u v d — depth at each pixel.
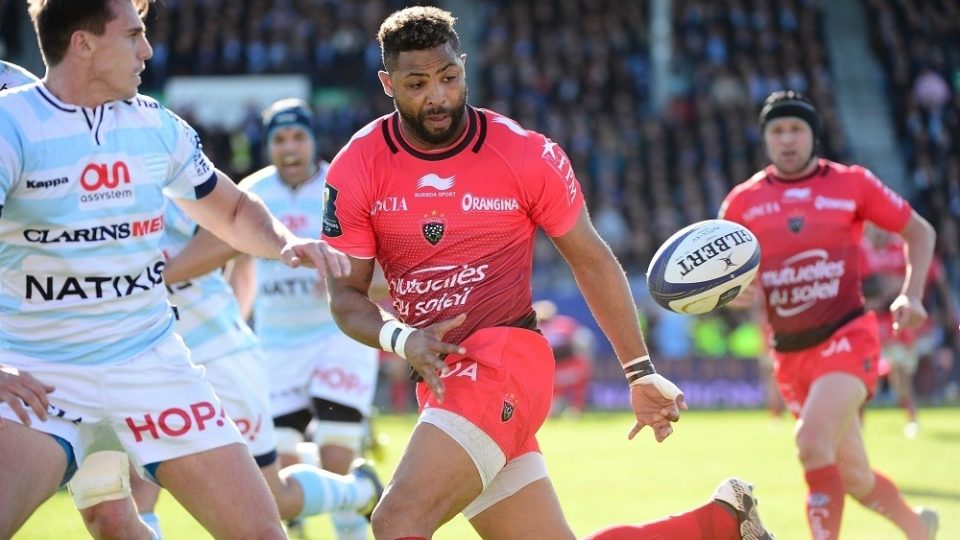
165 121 17.52
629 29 104.38
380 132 17.39
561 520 17.42
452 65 16.48
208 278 23.81
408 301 17.59
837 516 23.23
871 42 110.06
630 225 88.88
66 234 16.64
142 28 16.83
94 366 17.03
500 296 17.33
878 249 55.84
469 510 17.61
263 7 100.31
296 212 29.44
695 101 97.69
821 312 25.80
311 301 28.56
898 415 64.69
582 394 68.69
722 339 76.56
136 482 22.86
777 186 26.62
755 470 41.53
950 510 31.44
